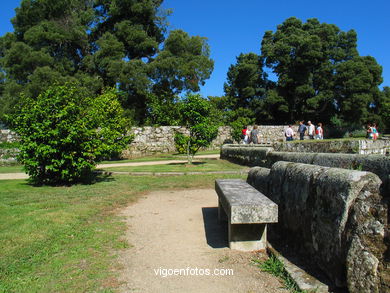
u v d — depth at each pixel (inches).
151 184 336.8
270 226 172.9
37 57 985.5
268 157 366.9
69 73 1067.3
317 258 117.0
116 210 225.3
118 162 612.4
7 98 1012.5
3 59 1087.0
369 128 670.5
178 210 228.4
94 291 108.3
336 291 101.0
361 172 103.0
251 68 1397.6
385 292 88.0
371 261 91.8
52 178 333.1
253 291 108.6
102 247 149.6
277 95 1320.1
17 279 114.1
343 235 101.0
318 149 290.0
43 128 295.9
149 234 172.9
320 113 1392.7
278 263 125.2
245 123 1025.5
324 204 114.4
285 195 152.3
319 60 1318.9
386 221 93.6
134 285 113.8
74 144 310.0
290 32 1427.2
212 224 192.4
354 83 1243.2
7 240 150.7
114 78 1013.8
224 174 397.4
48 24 1038.4
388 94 1654.8
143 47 1124.5
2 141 666.2
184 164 510.6
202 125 474.3
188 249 149.8
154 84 1095.0
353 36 1398.9
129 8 1150.3
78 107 314.0
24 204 229.3
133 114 1035.3
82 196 263.4
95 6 1218.0
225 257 138.0
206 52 1279.5
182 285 114.1
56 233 164.1
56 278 116.7
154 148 797.2
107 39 1085.1
